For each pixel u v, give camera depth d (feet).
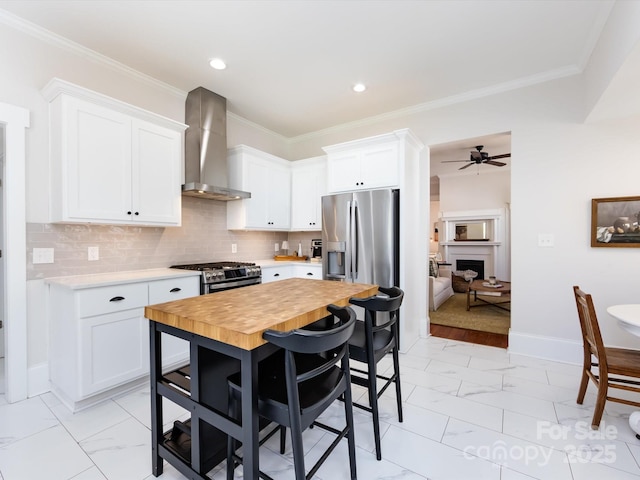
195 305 4.55
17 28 6.86
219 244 11.71
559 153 9.14
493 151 17.12
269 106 11.59
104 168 7.30
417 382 7.82
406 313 9.96
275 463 4.99
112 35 7.45
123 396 7.06
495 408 6.59
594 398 6.98
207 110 10.27
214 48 8.02
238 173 11.55
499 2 6.45
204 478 4.11
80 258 7.77
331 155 11.41
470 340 11.10
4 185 6.65
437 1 6.42
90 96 7.02
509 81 9.73
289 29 7.30
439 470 4.82
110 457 5.06
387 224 9.70
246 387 3.41
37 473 4.69
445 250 24.04
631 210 8.22
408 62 8.71
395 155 9.97
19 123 6.77
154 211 8.36
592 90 7.97
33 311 7.00
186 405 4.25
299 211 13.61
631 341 8.32
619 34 5.96
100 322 6.57
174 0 6.34
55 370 6.98
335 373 4.49
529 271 9.57
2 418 6.13
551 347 9.23
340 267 10.81
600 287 8.65
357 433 5.80
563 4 6.48
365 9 6.66
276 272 11.75
